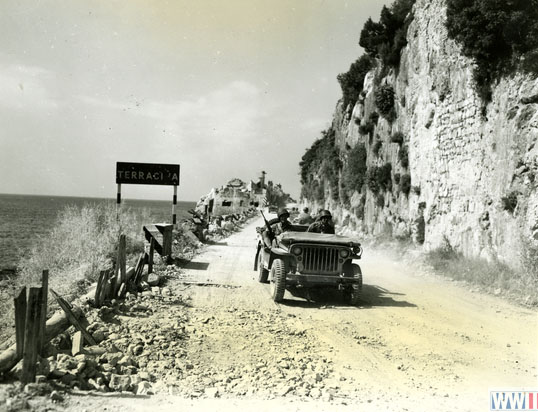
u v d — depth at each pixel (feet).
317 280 35.99
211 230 104.58
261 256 45.16
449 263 54.24
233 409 16.76
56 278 39.86
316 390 19.19
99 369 19.35
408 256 66.39
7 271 59.57
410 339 27.61
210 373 20.76
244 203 319.88
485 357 24.54
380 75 105.29
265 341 26.00
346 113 142.72
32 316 16.39
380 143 101.30
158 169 63.62
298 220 47.65
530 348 26.25
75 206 57.16
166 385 18.72
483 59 53.62
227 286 42.16
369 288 44.73
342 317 32.65
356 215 116.37
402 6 99.45
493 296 40.88
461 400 18.81
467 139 59.47
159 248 51.11
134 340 23.81
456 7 56.13
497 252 49.47
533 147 44.50
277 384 19.75
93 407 15.67
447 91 65.10
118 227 55.57
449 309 35.76
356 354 24.62
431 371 22.31
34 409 14.78
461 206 59.72
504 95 50.39
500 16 49.32
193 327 27.91
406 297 40.45
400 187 83.41
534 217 43.01
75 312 23.11
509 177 47.85
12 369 16.96
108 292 31.45
